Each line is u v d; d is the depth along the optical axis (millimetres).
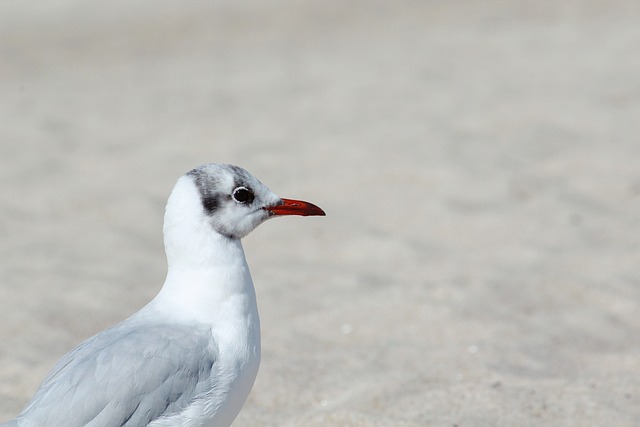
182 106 19172
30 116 18703
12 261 12086
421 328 10141
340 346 9812
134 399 6078
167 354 6207
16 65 22141
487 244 12461
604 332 10016
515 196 13992
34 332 10070
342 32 25062
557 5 27375
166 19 25938
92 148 16781
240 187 6633
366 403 8500
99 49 23469
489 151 15891
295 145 16547
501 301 10766
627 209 13469
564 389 8727
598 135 16500
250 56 22953
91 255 12391
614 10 26344
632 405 8430
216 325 6473
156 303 6637
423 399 8539
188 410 6250
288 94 19766
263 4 27609
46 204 14148
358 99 19188
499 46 23047
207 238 6543
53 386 6109
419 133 16891
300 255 12359
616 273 11430
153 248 12727
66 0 27328
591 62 21125
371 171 15094
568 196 13961
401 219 13336
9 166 15867
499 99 18719
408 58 22266
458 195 14055
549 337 9875
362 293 11078
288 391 8859
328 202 14016
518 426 8039
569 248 12242
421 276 11523
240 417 8359
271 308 10766
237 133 17312
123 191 14594
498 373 9016
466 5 27750
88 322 10406
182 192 6562
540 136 16562
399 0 28391
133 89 20469
